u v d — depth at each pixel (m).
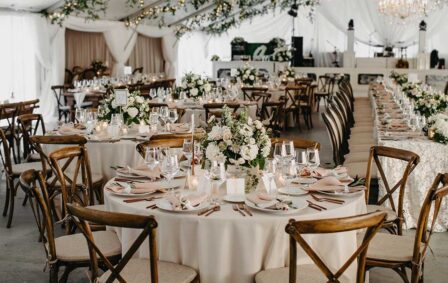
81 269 4.14
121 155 5.11
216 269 2.86
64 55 13.61
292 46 18.00
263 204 2.98
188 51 20.59
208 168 3.43
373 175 5.25
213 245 2.85
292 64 17.98
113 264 3.25
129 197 3.23
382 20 18.45
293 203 3.06
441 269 4.16
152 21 17.25
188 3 15.80
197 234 2.86
